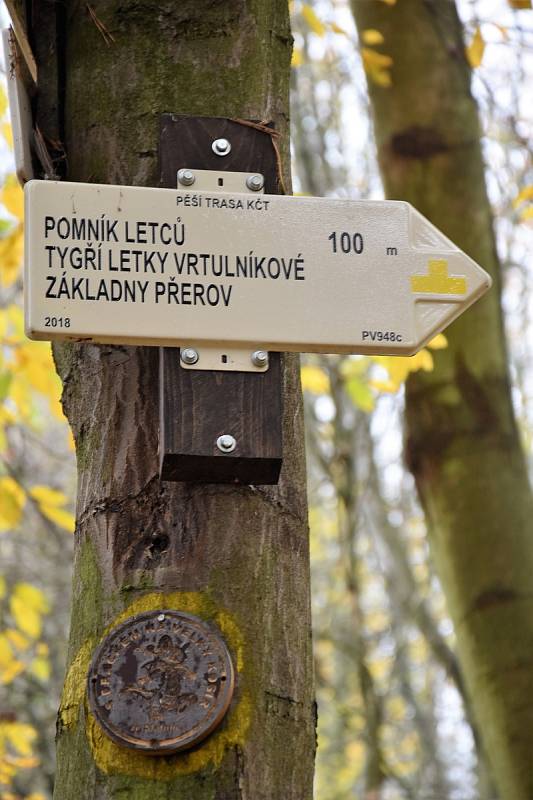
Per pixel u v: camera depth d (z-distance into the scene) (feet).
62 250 6.20
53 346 7.18
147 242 6.31
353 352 6.49
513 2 15.92
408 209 6.72
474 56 15.37
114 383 6.67
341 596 28.84
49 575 27.04
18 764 17.97
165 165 6.58
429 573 25.79
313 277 6.47
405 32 14.92
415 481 13.85
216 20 7.25
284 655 6.21
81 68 7.23
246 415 6.22
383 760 21.24
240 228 6.45
